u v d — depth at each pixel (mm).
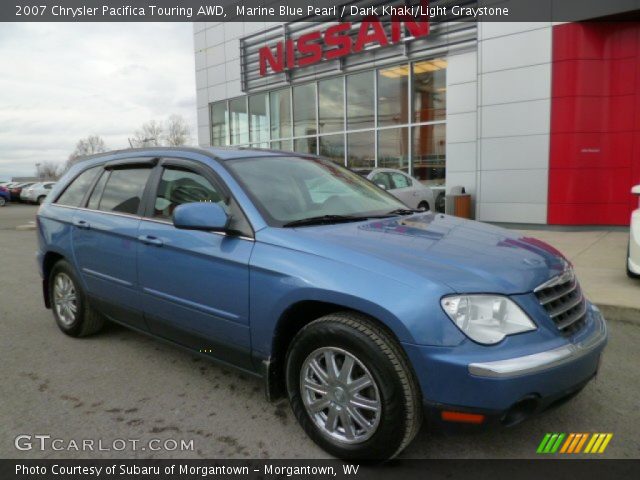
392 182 11719
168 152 3900
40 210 4977
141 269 3686
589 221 10914
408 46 13836
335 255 2707
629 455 2734
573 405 3273
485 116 11734
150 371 3930
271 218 3115
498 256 2750
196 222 3055
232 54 18828
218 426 3096
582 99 10586
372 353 2480
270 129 18094
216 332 3223
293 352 2840
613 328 4766
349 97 15602
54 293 4828
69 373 3908
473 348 2342
